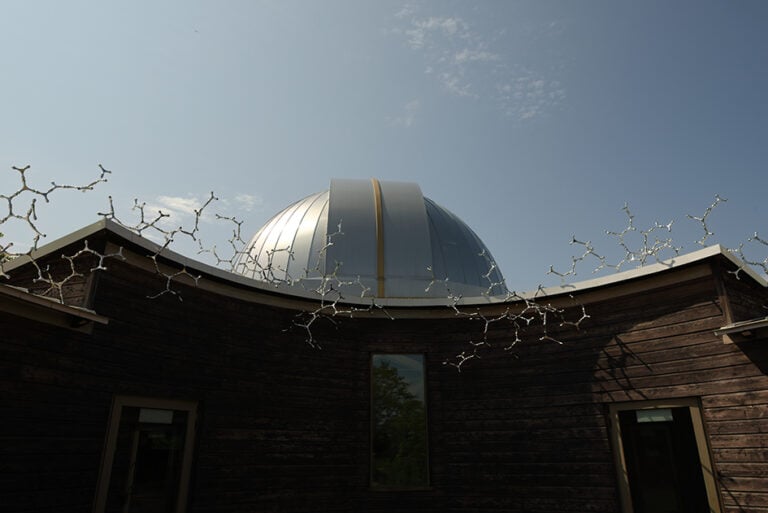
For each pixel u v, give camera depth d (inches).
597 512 307.0
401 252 455.5
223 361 318.3
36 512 216.4
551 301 355.6
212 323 318.7
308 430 346.6
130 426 265.6
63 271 270.2
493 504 339.0
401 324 392.5
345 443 359.6
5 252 219.6
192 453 293.4
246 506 306.8
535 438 340.2
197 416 301.1
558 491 323.0
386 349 386.0
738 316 286.7
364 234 458.9
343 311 369.7
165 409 285.0
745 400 265.7
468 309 383.2
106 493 247.0
